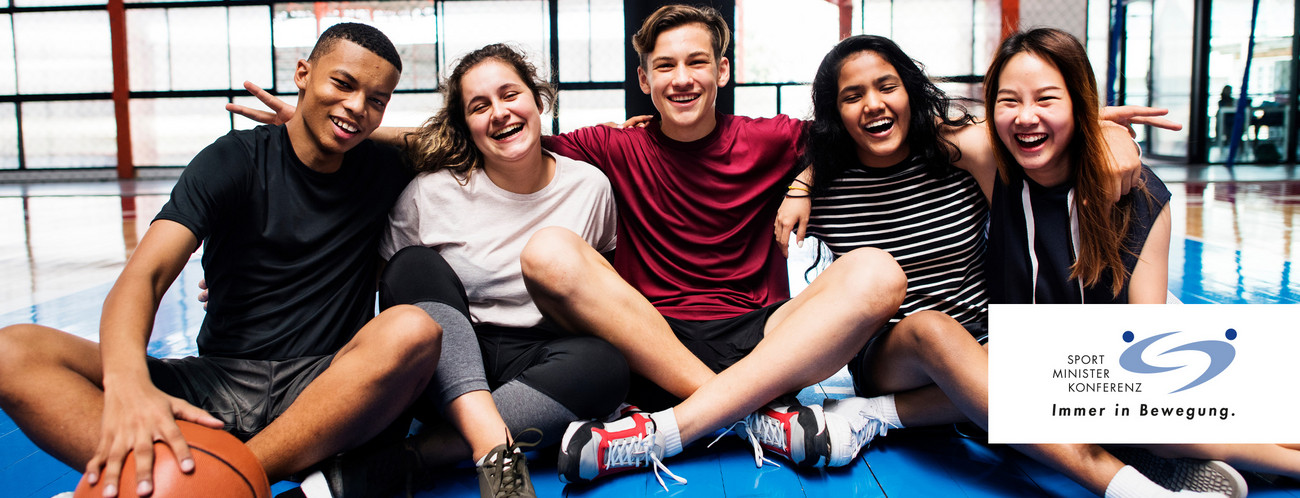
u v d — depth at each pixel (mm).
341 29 1344
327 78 1321
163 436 1008
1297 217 5137
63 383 1083
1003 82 1324
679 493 1295
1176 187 7566
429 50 10938
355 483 1200
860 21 10141
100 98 11773
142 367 1080
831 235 1610
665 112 1631
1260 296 2750
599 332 1413
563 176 1548
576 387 1329
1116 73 10477
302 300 1368
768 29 10352
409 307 1188
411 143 1542
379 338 1145
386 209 1481
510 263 1498
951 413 1424
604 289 1395
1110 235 1331
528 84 1509
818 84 1521
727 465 1412
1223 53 10805
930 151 1493
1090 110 1292
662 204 1665
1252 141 10852
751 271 1650
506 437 1206
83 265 4000
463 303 1381
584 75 10789
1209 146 11062
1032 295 1425
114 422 1018
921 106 1477
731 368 1382
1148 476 1245
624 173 1679
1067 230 1391
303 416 1149
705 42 1608
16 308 2939
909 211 1537
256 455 1126
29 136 11914
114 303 1136
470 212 1508
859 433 1414
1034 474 1348
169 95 11625
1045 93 1287
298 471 1195
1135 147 1338
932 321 1281
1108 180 1303
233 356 1342
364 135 1384
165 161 11914
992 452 1450
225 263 1371
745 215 1669
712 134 1666
